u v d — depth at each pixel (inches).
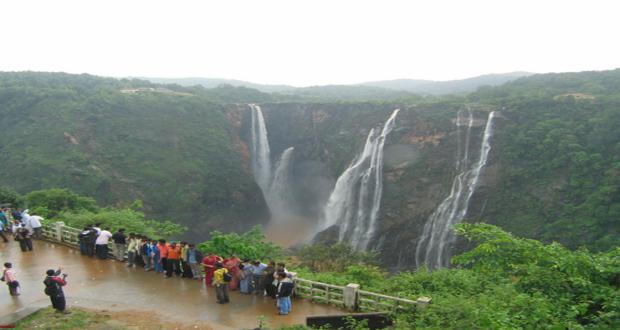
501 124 1673.2
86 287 555.2
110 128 2101.4
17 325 434.3
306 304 507.2
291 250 1701.5
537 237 1385.3
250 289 536.4
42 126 2037.4
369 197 1863.9
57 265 641.0
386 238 1728.6
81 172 1830.7
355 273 665.0
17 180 1801.2
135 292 539.2
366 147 1993.1
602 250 1200.2
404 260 1672.0
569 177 1445.6
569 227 1327.5
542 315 307.4
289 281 475.2
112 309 488.1
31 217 782.5
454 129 1744.6
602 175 1381.6
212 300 515.5
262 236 874.8
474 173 1633.9
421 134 1823.3
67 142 1955.0
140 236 641.6
